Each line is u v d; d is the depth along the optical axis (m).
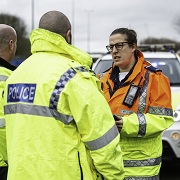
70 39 3.40
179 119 6.61
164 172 7.36
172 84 7.81
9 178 3.18
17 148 3.16
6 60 4.08
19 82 3.28
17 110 3.24
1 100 3.76
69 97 3.08
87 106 3.06
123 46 4.04
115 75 4.16
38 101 3.14
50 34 3.25
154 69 4.02
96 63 8.42
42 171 3.09
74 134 3.15
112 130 3.15
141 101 3.94
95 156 3.11
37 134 3.12
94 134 3.07
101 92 3.35
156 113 3.90
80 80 3.13
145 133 3.80
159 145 4.06
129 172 3.95
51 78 3.14
